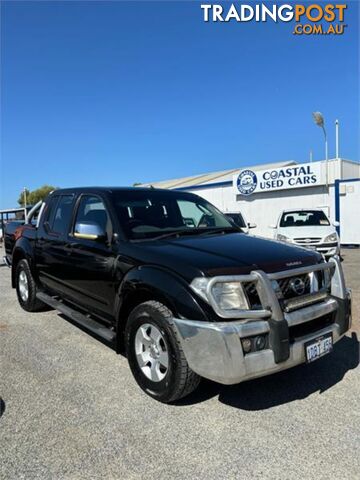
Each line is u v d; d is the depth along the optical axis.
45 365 4.06
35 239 5.75
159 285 3.16
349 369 3.96
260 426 2.94
